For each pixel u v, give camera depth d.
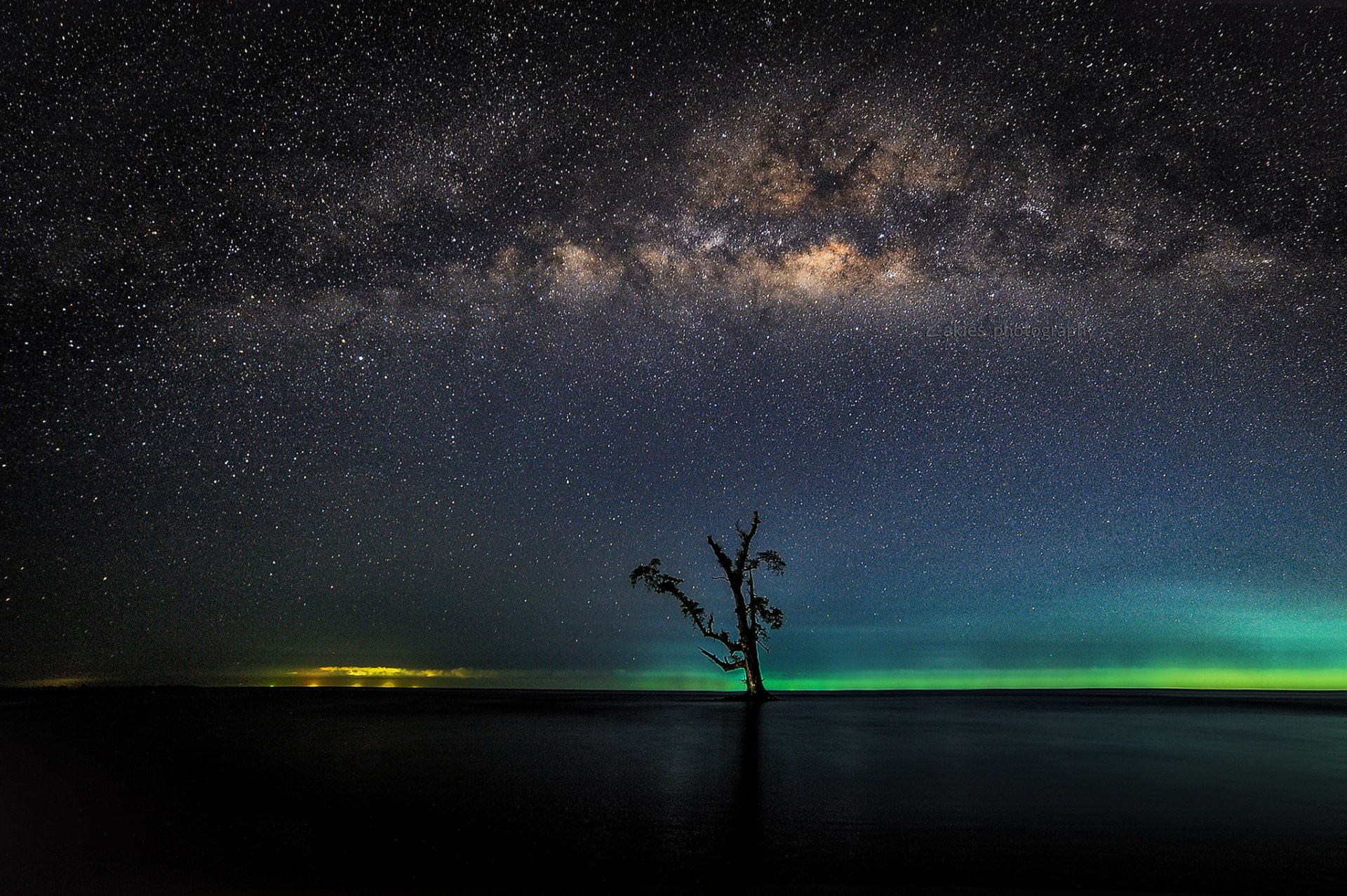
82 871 6.01
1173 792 8.95
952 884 5.64
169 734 14.31
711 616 26.55
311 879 5.79
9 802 8.44
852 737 14.06
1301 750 12.40
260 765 10.81
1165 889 5.57
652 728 15.35
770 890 5.48
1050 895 5.42
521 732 14.73
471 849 6.56
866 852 6.47
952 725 16.25
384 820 7.60
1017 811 7.96
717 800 8.49
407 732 14.69
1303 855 6.40
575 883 5.68
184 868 6.07
